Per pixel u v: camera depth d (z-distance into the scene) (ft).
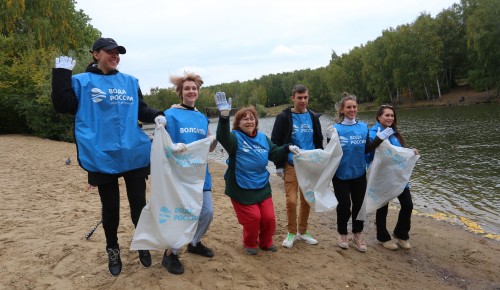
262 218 15.53
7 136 71.51
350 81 245.04
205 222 13.80
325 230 21.56
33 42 79.30
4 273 13.00
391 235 21.02
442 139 67.67
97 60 12.00
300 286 13.43
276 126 17.26
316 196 16.14
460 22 189.16
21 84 75.10
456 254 18.54
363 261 16.69
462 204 28.43
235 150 15.05
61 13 84.89
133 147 11.82
